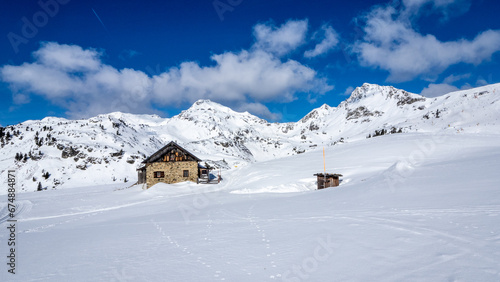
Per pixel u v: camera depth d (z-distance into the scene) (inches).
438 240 240.5
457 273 174.6
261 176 1663.4
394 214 370.0
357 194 646.5
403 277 181.5
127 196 1334.9
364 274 195.9
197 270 245.8
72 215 882.1
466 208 338.6
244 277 219.1
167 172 1701.5
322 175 1132.5
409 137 2310.5
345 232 314.7
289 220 435.8
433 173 706.2
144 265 273.0
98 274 258.2
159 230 466.6
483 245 212.1
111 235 458.3
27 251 386.3
